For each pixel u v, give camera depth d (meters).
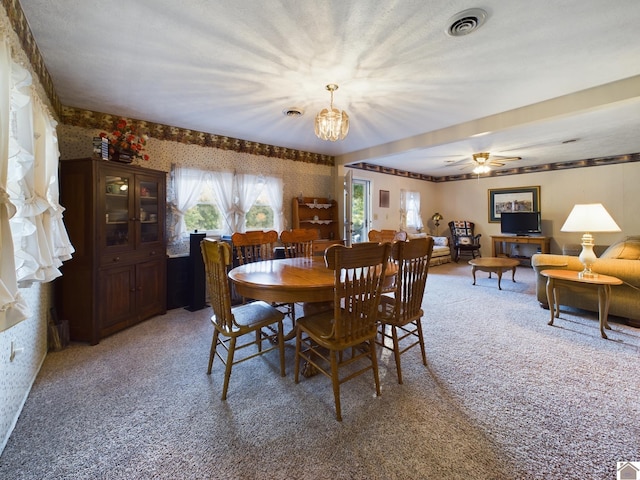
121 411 1.66
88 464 1.30
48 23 1.71
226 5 1.56
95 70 2.25
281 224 4.61
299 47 1.94
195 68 2.21
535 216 6.25
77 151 3.01
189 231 3.84
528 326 2.93
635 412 1.62
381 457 1.33
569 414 1.61
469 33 1.80
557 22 1.70
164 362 2.23
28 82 1.36
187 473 1.26
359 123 3.48
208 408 1.69
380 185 6.61
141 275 3.05
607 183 5.57
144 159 3.29
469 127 3.41
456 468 1.27
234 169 4.12
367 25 1.72
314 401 1.76
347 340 1.67
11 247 1.16
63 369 2.12
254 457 1.34
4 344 1.46
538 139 4.32
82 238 2.55
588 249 2.83
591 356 2.28
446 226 7.96
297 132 3.86
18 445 1.41
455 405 1.70
